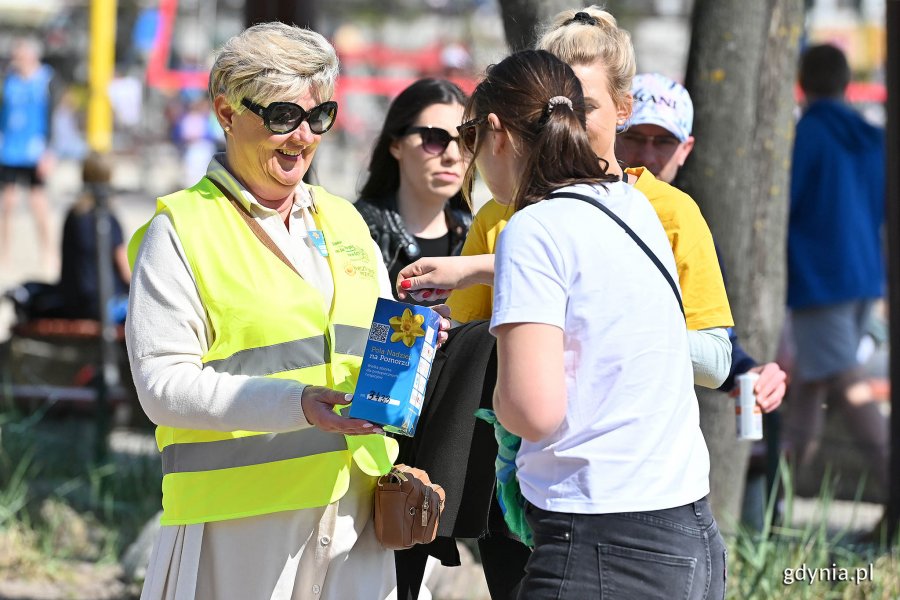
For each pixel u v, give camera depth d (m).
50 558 15.61
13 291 23.25
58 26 63.06
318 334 8.33
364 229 9.13
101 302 21.42
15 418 20.36
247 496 8.20
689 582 7.21
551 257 7.15
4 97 41.31
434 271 8.59
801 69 19.61
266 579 8.22
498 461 7.90
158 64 60.75
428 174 11.60
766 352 14.19
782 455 16.25
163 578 8.38
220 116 8.40
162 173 57.47
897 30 15.49
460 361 9.14
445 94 11.62
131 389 21.62
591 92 8.24
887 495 15.81
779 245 14.12
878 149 19.31
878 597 13.34
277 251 8.40
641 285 7.29
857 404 18.44
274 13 17.62
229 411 7.83
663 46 58.88
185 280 8.14
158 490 18.19
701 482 7.43
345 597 8.55
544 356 6.98
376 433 7.84
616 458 7.13
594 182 7.54
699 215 9.05
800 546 14.19
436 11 69.94
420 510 8.57
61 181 53.56
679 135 10.18
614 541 7.12
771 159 13.77
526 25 12.99
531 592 7.30
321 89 8.35
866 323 19.17
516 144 7.58
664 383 7.27
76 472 18.86
